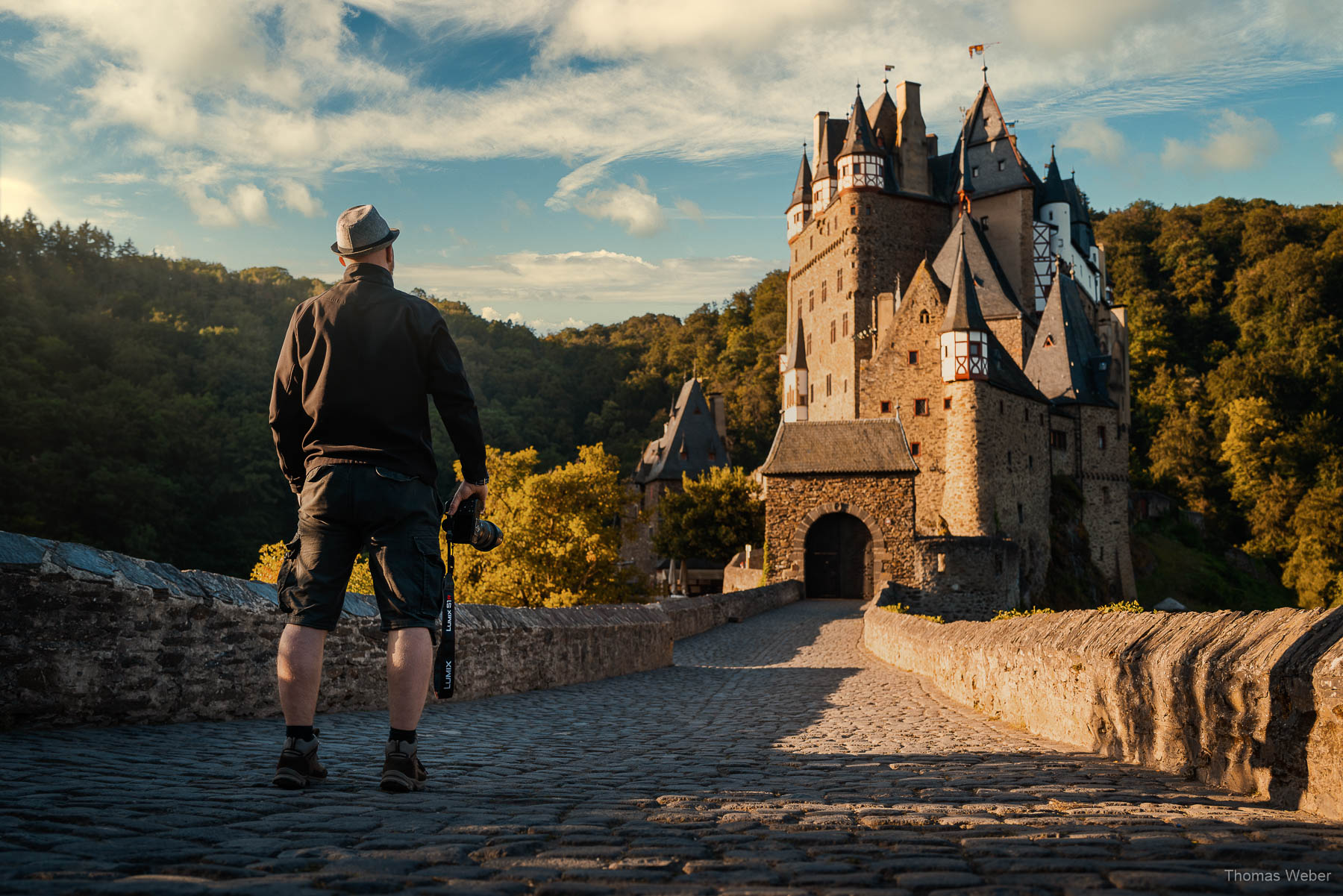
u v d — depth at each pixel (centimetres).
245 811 324
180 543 8350
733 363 13812
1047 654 743
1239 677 435
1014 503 5375
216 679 648
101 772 409
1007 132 7188
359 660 848
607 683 1368
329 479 373
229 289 13775
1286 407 9288
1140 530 7906
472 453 399
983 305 6525
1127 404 7200
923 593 4275
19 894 211
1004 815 362
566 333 18612
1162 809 379
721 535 5978
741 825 329
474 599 4244
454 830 304
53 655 557
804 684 1369
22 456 8131
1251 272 10731
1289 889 238
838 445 4425
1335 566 7300
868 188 6969
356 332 382
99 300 11656
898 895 234
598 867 258
